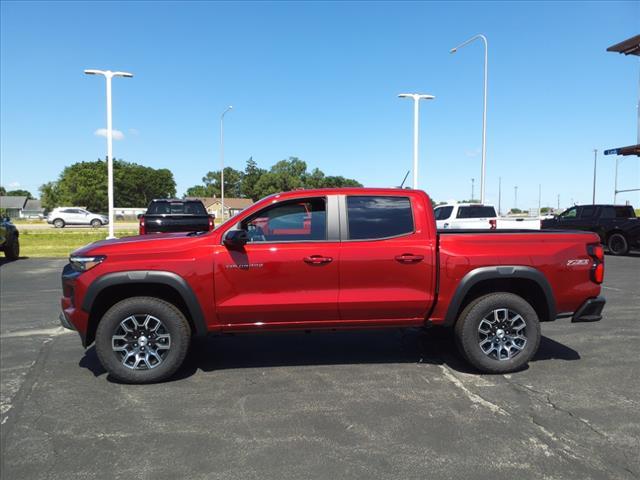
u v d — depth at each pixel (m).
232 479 3.07
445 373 4.94
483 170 27.06
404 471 3.14
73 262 4.66
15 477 3.11
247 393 4.45
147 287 4.80
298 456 3.34
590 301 4.98
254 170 134.75
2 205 117.25
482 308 4.82
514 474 3.10
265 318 4.75
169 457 3.34
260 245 4.72
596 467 3.18
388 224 4.89
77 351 5.79
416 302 4.81
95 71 20.67
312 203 4.89
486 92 26.67
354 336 6.35
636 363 5.20
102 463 3.27
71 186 100.94
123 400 4.31
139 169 118.25
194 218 14.21
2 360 5.45
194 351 5.75
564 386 4.55
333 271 4.73
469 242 4.88
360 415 3.96
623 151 20.52
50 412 4.07
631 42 19.39
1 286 10.64
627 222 16.25
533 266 4.87
